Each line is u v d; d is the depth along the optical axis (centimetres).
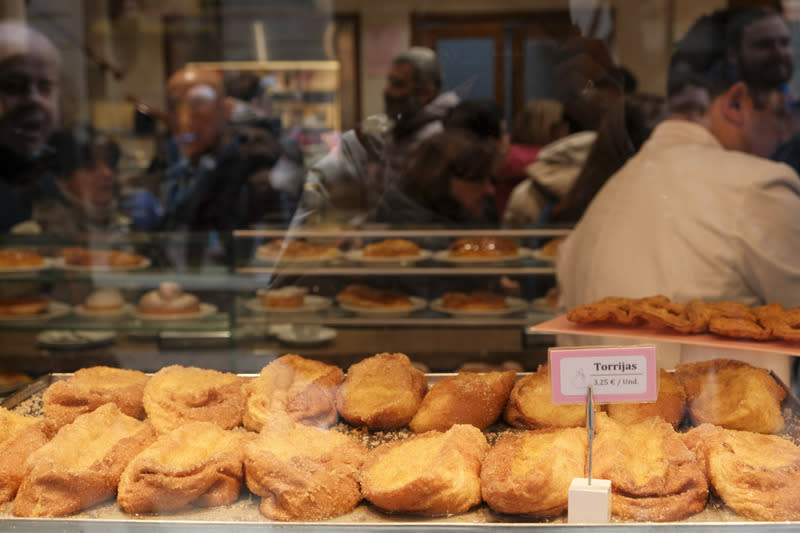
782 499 93
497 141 200
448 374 141
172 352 168
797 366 132
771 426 114
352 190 211
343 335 175
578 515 92
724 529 89
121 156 282
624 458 101
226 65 287
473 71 203
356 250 204
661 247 161
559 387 105
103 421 116
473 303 184
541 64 199
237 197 227
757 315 133
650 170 172
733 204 161
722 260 157
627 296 161
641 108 184
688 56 175
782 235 157
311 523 93
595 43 186
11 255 218
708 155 170
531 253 198
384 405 121
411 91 203
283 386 127
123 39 335
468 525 91
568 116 196
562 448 101
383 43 239
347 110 249
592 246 173
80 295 204
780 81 168
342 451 107
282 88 257
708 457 103
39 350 176
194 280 205
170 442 107
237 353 165
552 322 139
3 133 268
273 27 271
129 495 97
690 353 131
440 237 203
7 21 284
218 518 96
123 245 224
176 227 233
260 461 99
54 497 97
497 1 203
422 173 205
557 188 198
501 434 120
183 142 249
